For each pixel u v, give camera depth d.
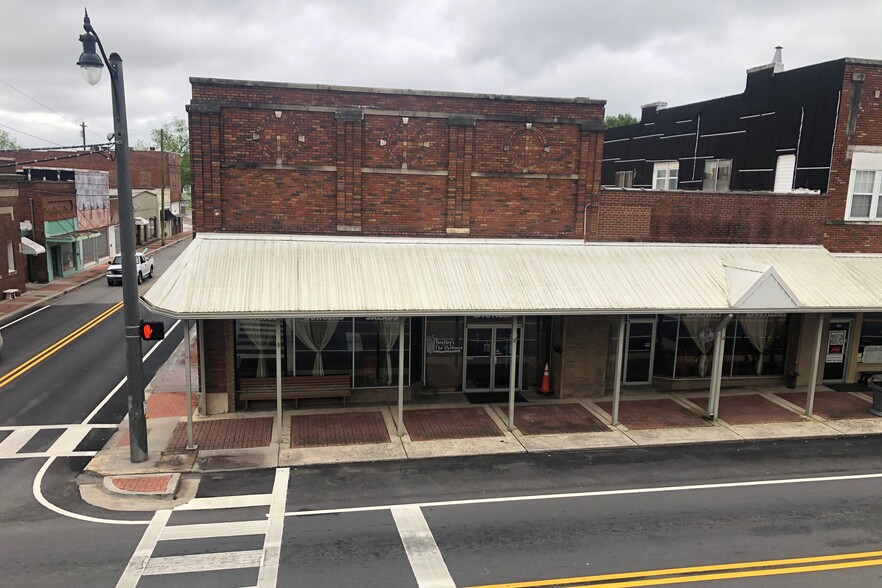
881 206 19.28
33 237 36.38
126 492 11.30
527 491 11.92
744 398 18.20
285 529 10.20
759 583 8.81
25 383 18.36
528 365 18.56
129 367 12.45
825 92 19.09
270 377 16.27
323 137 15.54
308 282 14.20
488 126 16.34
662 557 9.49
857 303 16.31
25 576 8.66
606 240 17.45
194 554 9.34
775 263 17.73
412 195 16.20
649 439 14.85
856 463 13.68
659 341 19.00
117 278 37.38
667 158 28.41
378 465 13.08
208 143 14.98
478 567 9.12
